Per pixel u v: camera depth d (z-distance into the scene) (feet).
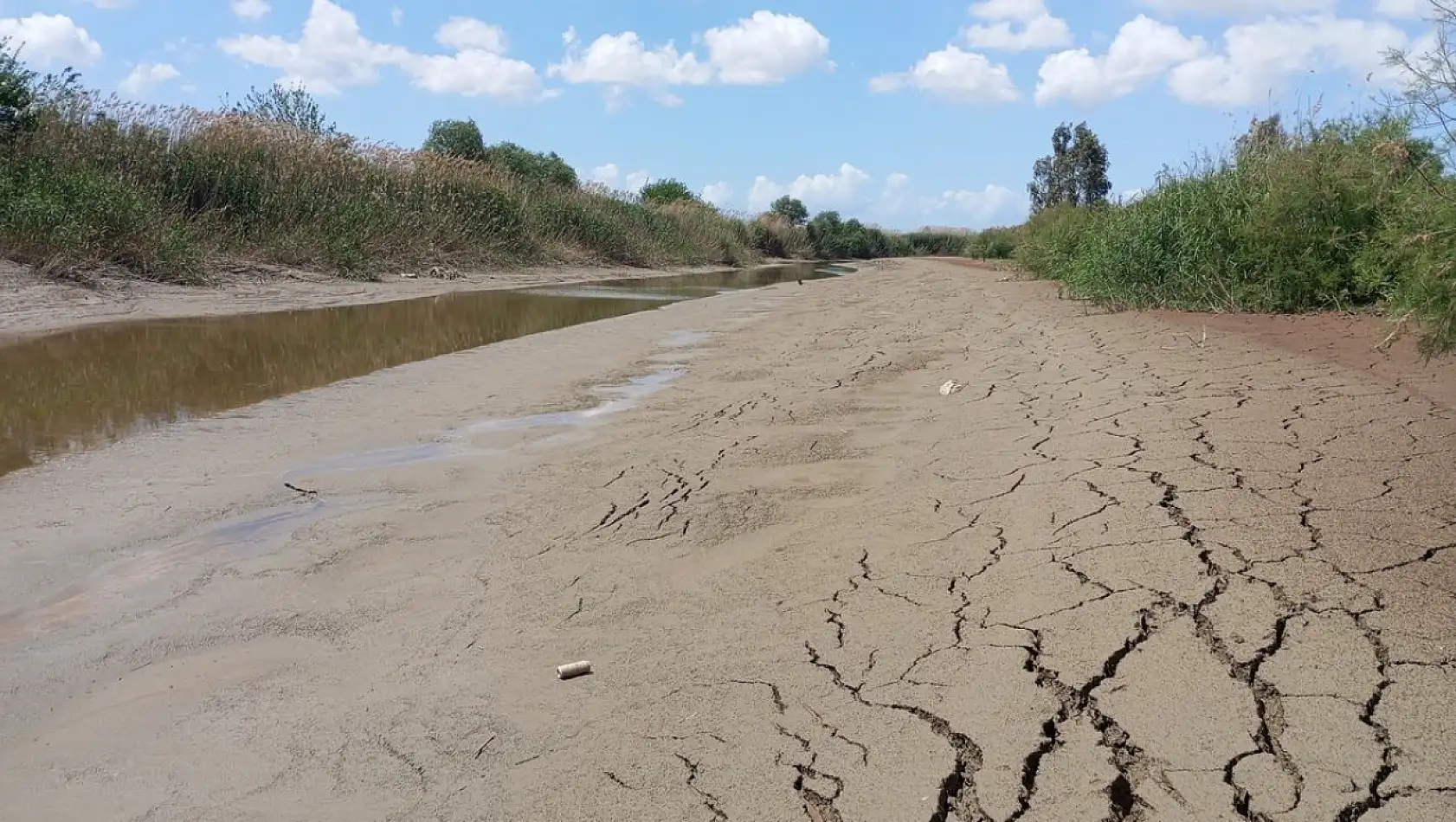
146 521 14.35
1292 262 30.60
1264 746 7.38
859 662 9.29
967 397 21.27
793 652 9.64
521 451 18.53
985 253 125.80
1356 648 8.50
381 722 8.80
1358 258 27.55
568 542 13.42
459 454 18.26
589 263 86.63
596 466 17.25
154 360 27.91
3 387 23.62
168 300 40.73
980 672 8.82
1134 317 32.30
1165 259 34.24
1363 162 28.55
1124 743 7.57
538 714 8.81
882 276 84.79
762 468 16.79
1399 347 22.45
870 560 11.96
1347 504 11.78
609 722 8.58
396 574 12.41
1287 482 12.76
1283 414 16.43
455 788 7.72
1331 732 7.45
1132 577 10.34
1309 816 6.64
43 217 39.14
